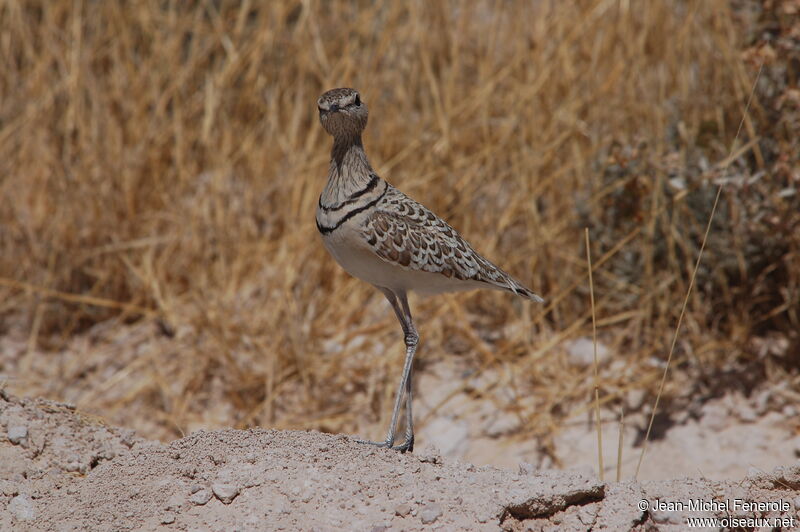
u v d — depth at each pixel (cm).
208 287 1362
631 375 1206
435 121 1430
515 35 1506
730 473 1075
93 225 1392
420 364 1282
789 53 1153
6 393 804
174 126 1495
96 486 687
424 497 653
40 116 1488
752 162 1207
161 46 1593
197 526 634
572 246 1317
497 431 1178
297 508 643
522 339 1267
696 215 1209
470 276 790
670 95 1350
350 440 730
